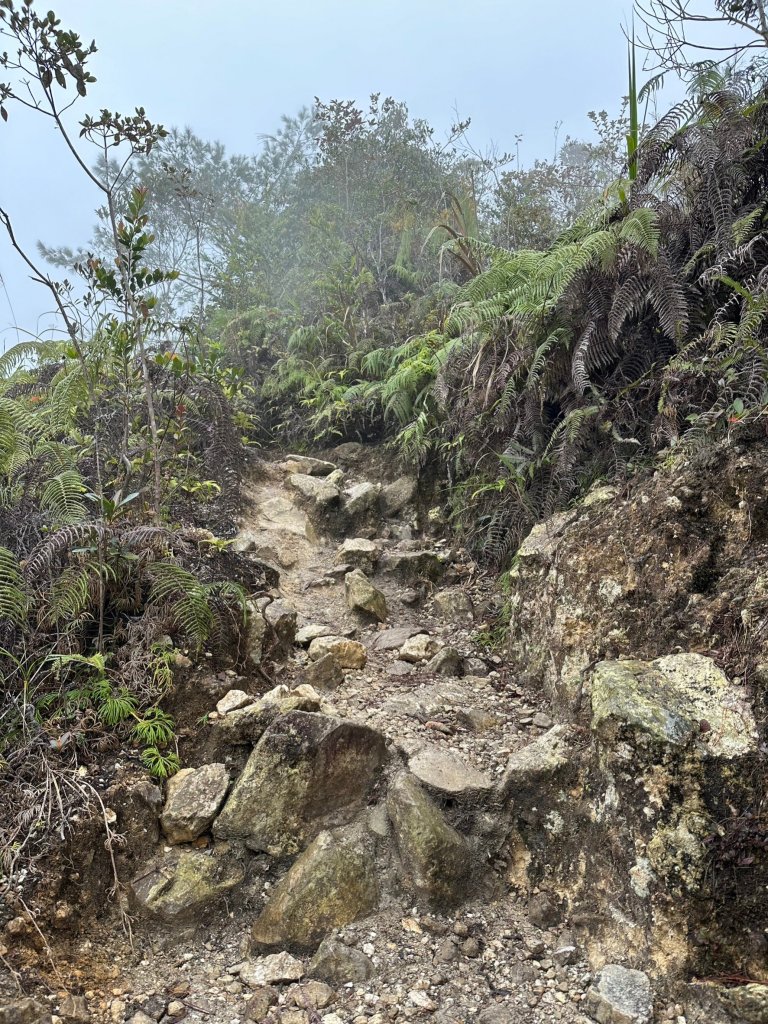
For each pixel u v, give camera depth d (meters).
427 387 5.33
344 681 3.66
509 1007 2.32
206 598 3.40
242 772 2.93
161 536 3.47
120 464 4.25
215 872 2.71
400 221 7.79
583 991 2.37
